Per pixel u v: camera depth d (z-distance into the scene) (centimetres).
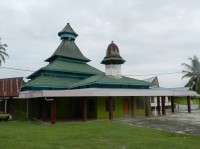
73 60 3688
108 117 2880
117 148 1206
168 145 1266
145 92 2852
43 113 2605
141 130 1794
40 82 3053
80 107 3088
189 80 5494
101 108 2853
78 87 3052
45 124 2259
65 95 2302
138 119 2631
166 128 1914
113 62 3191
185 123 2219
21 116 3284
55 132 1719
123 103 3084
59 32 3856
